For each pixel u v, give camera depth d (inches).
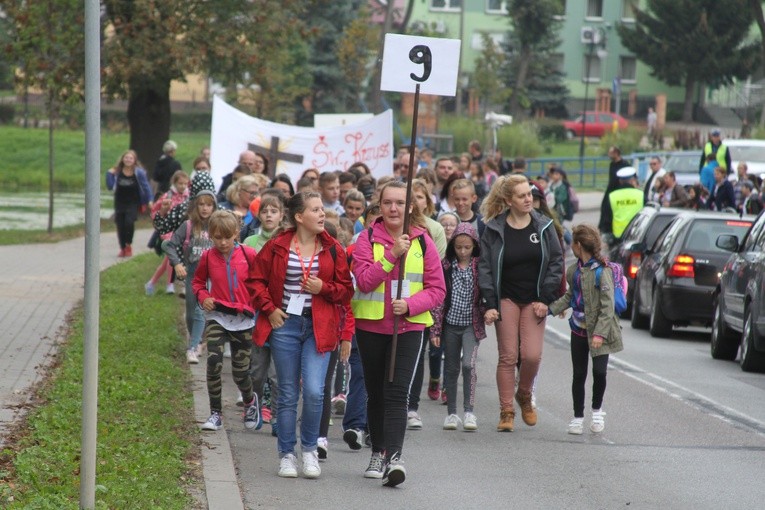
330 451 754.2
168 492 595.8
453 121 4675.2
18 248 2085.4
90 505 527.5
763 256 1171.3
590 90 6791.3
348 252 761.0
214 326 787.4
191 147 5103.3
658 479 690.8
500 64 5659.5
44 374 897.5
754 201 2229.3
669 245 1482.5
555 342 1371.8
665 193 2340.1
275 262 660.7
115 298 1398.9
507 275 821.2
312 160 1596.9
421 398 971.3
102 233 2488.9
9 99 5861.2
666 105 6697.8
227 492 615.5
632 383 1076.5
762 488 672.4
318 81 5103.3
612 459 746.2
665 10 6102.4
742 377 1146.0
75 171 4741.6
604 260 823.7
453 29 6599.4
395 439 653.9
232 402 893.8
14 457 634.2
